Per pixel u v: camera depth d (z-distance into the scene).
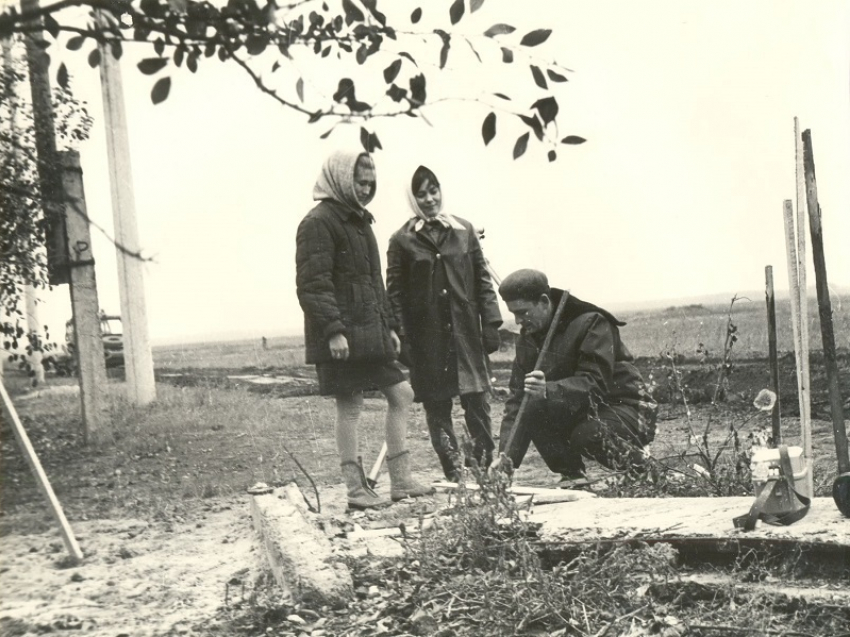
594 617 3.68
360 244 6.00
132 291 12.18
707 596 3.82
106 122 12.08
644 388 6.75
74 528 6.13
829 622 3.52
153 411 11.45
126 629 3.96
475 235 7.43
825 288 4.38
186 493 7.27
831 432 7.75
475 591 3.95
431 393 7.12
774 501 4.11
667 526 4.27
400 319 7.20
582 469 6.58
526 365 6.84
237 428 10.24
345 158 5.94
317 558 4.31
